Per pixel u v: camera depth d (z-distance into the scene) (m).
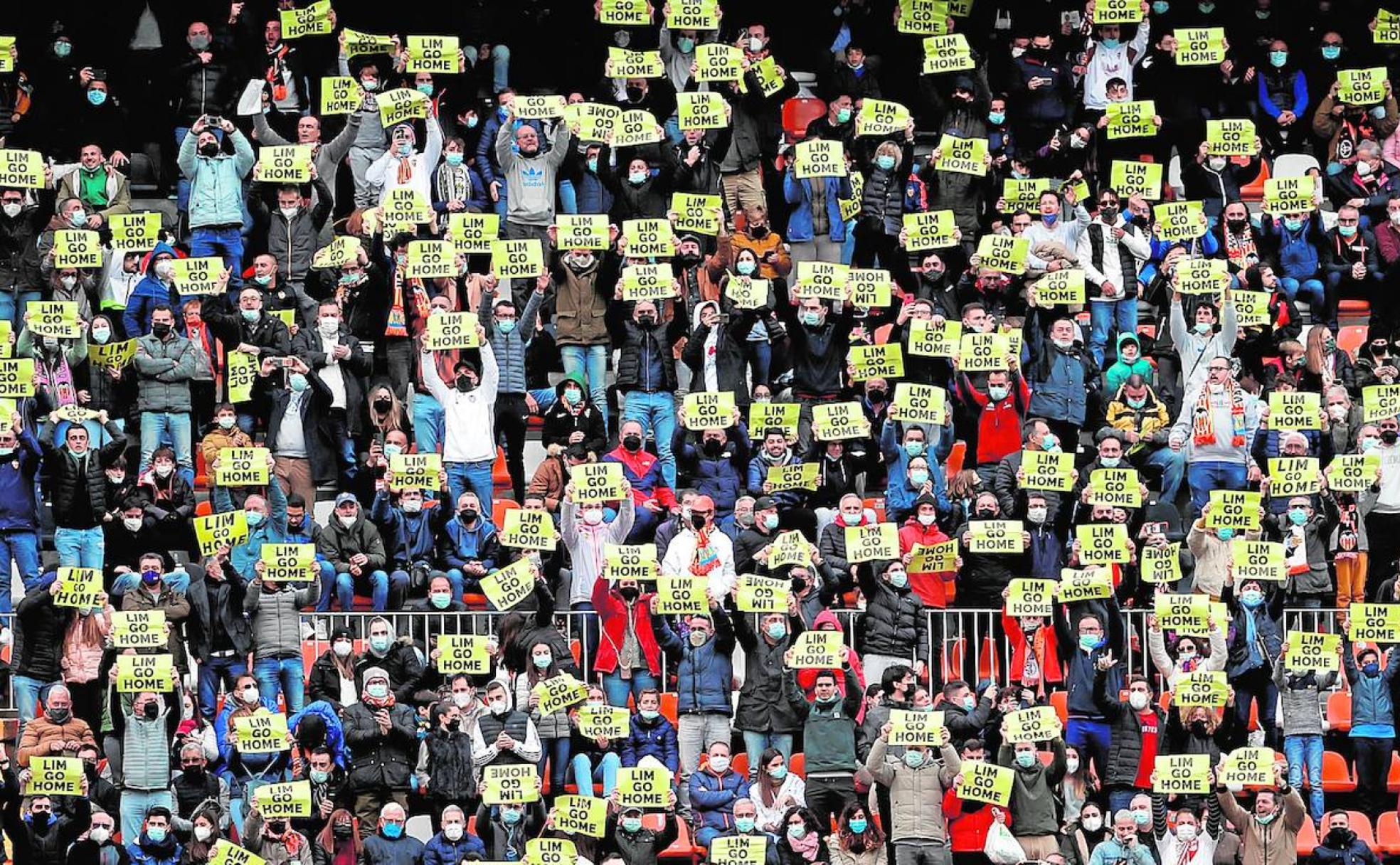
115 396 98.31
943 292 101.44
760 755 88.38
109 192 104.06
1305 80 112.56
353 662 89.25
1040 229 104.19
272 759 87.12
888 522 94.69
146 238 100.81
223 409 95.81
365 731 86.38
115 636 86.94
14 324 101.75
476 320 95.56
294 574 88.62
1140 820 86.56
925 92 108.88
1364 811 90.69
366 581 91.56
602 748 88.12
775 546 90.00
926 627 91.56
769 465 95.00
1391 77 113.75
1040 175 109.06
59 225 103.88
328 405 96.25
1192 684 87.69
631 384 98.25
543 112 102.50
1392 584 92.69
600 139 102.75
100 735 88.50
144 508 91.12
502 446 101.88
